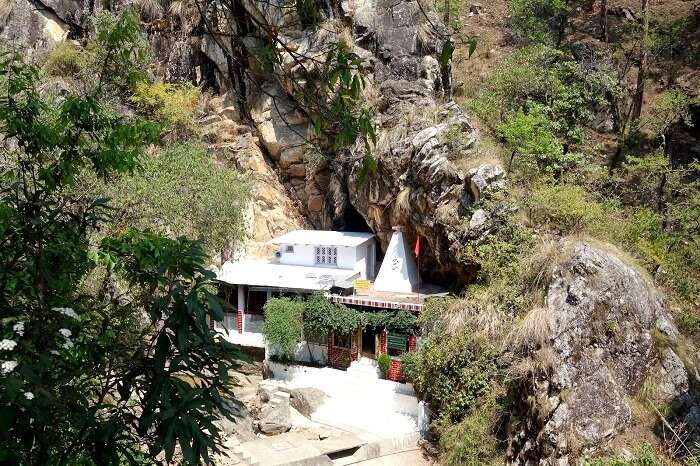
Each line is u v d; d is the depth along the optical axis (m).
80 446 3.10
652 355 11.69
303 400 14.40
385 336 15.09
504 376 11.80
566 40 22.92
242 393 14.87
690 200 15.79
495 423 11.65
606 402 10.78
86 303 4.36
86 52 20.44
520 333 11.66
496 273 13.78
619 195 17.05
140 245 4.47
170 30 22.23
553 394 10.69
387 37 18.52
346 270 17.84
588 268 11.70
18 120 4.43
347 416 13.95
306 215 21.03
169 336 2.94
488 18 25.41
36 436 2.87
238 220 17.34
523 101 18.38
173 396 2.84
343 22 18.56
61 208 3.99
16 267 3.63
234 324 17.27
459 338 12.65
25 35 22.05
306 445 12.30
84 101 4.83
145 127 5.50
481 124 17.86
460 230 15.20
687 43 21.89
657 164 16.00
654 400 11.23
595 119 19.84
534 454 10.70
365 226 20.05
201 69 21.83
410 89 17.92
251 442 12.40
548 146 15.73
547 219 14.34
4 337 3.14
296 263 18.55
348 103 3.78
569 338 11.05
